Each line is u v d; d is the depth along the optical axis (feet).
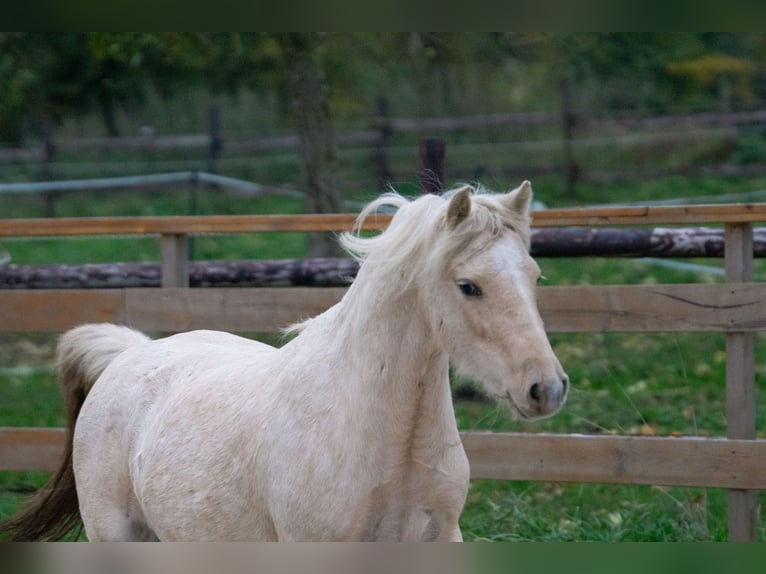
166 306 23.31
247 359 15.97
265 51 53.06
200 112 83.05
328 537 13.39
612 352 34.63
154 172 73.72
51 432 23.59
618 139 70.49
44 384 35.09
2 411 31.89
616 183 65.51
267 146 74.28
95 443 17.31
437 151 24.11
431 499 13.61
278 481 13.71
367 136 72.38
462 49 44.37
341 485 13.26
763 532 20.76
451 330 12.77
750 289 20.06
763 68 77.10
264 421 14.15
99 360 18.97
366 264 13.87
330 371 13.83
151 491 15.56
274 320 22.71
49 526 19.29
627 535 21.25
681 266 36.91
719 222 20.31
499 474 21.42
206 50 44.52
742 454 20.04
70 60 65.87
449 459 13.66
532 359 11.96
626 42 65.31
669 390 30.55
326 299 22.39
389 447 13.29
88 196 70.38
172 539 15.40
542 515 22.86
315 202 40.63
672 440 20.51
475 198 12.95
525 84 77.92
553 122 72.08
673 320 20.61
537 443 21.21
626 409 29.09
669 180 64.95
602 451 20.88
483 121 71.77
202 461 14.84
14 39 54.44
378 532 13.64
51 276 26.68
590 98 77.36
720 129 71.31
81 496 17.58
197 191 69.21
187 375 16.38
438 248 12.66
